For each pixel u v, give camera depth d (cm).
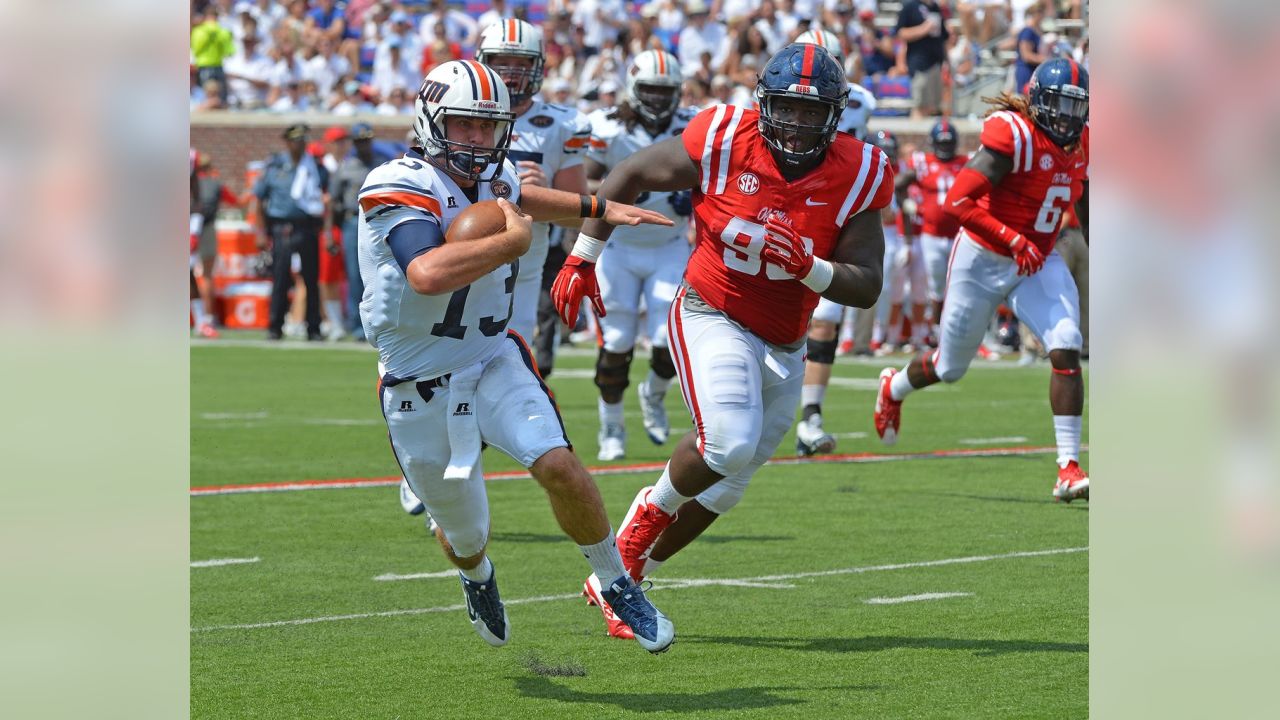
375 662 1573
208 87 7556
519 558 2191
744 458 1616
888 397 2969
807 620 1767
